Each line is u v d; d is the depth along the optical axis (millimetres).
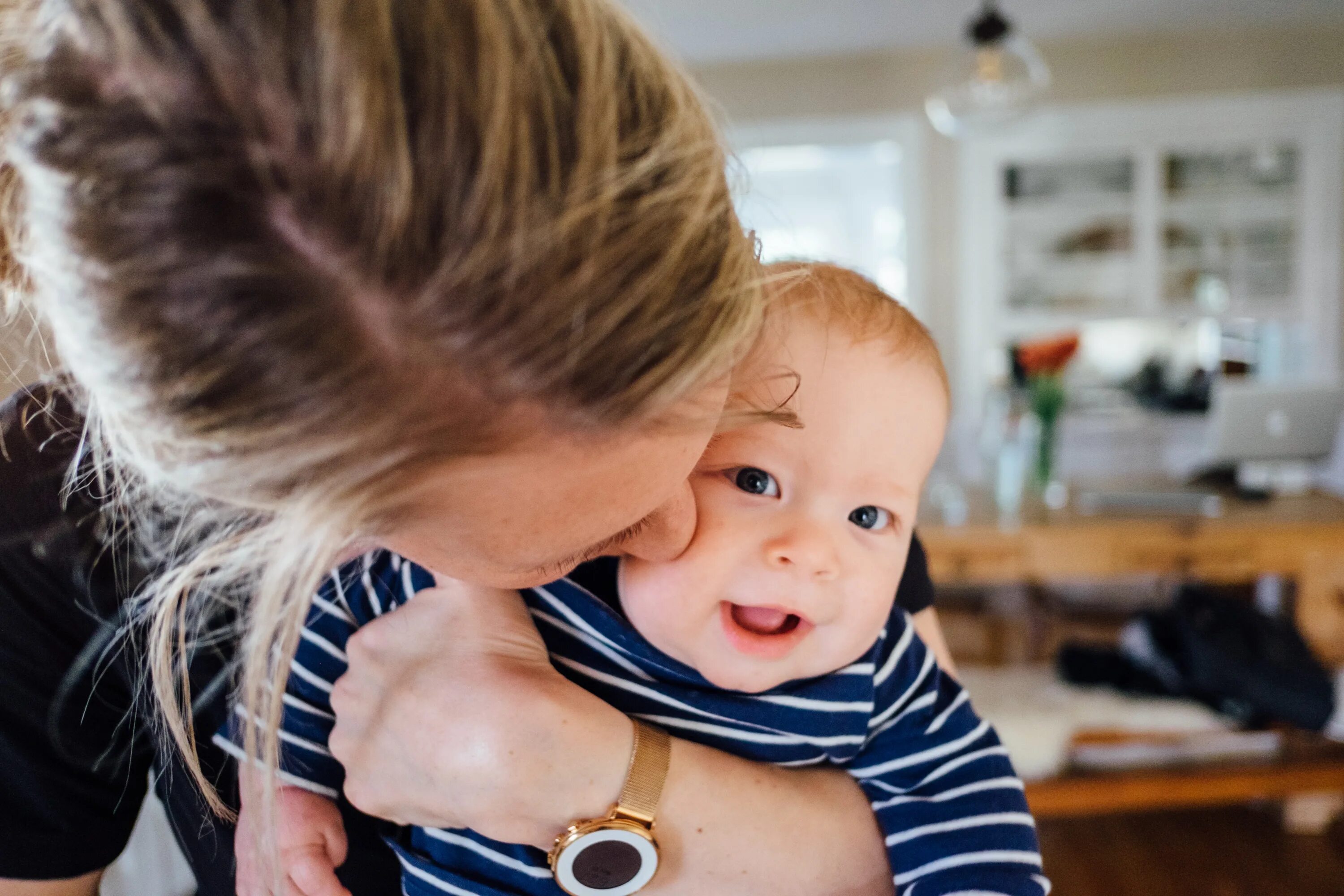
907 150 4520
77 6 284
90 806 617
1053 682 2197
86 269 296
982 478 3707
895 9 3855
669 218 314
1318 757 2082
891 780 671
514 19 294
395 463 318
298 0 268
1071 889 2156
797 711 637
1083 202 4504
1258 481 3197
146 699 614
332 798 652
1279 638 2039
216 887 653
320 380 295
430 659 583
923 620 842
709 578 597
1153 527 2221
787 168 5777
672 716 638
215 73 269
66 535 571
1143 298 4508
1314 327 4414
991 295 4531
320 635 647
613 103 306
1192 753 2156
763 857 598
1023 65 2727
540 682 571
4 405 587
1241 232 4477
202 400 302
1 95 315
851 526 625
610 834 552
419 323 290
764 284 450
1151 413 4355
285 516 347
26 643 573
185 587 483
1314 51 4273
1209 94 4355
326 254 282
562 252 290
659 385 323
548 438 323
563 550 383
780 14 3877
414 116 275
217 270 279
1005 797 654
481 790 549
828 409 609
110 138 276
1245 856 2260
